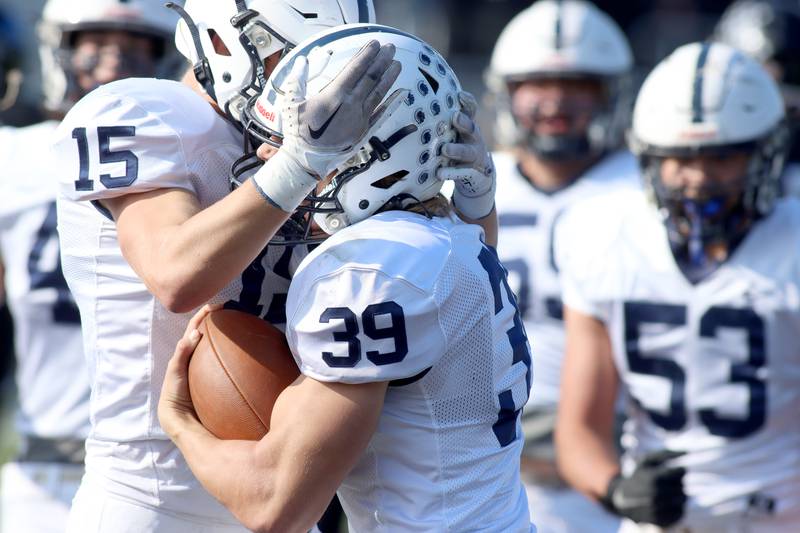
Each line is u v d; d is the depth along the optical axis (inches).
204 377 301.0
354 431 281.3
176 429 303.3
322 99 271.9
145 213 302.5
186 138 312.0
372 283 279.7
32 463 514.0
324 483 281.7
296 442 280.8
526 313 589.0
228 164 321.4
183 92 320.8
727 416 456.8
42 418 513.7
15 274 512.1
